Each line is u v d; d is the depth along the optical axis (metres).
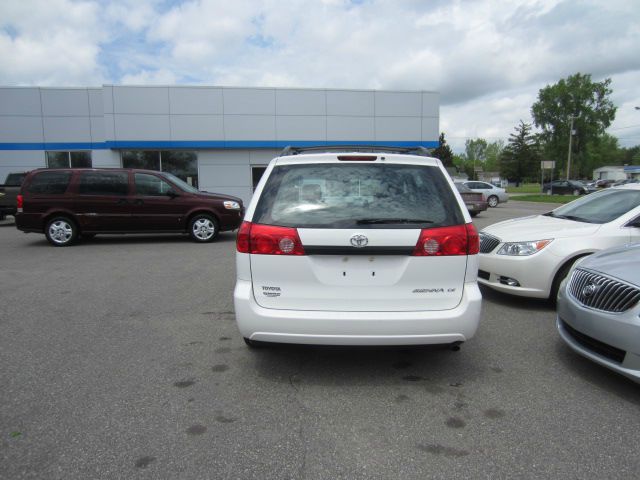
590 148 86.75
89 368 3.74
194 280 7.00
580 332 3.59
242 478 2.38
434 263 3.22
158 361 3.90
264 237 3.24
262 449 2.63
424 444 2.68
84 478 2.37
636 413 3.03
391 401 3.21
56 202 10.46
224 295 6.09
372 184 3.36
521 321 4.97
